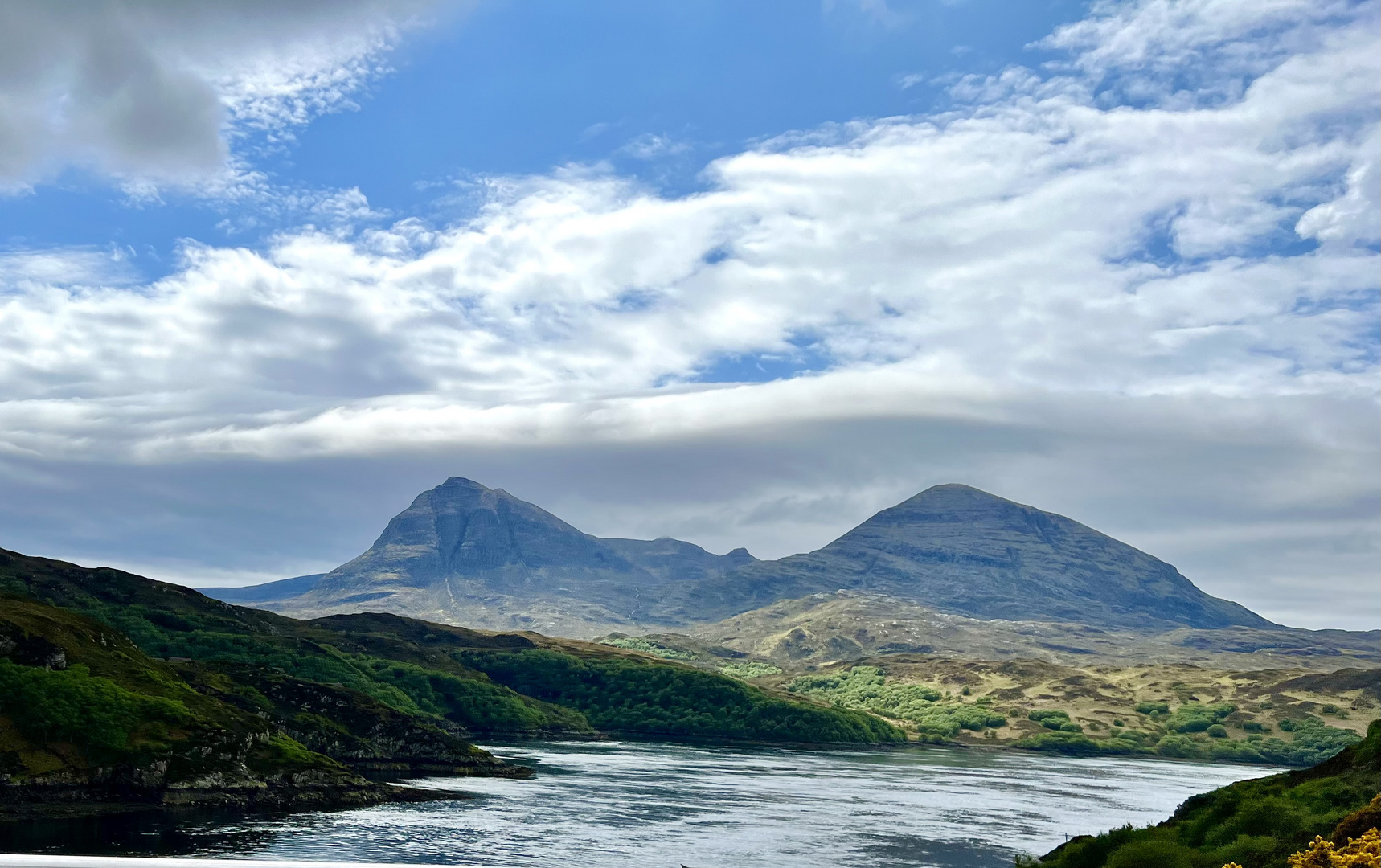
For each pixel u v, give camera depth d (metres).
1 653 151.12
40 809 127.06
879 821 165.12
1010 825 165.25
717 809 169.50
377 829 132.50
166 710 151.00
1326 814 71.00
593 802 171.00
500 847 123.69
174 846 112.69
